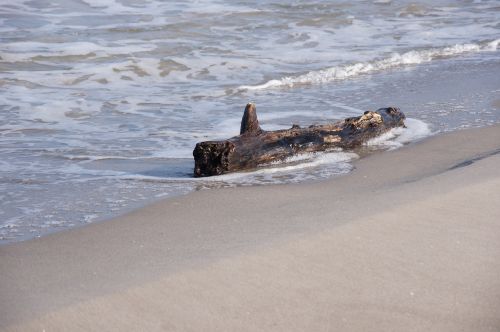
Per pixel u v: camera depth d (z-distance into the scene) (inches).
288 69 2142.0
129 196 1077.8
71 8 2787.9
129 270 715.4
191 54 2278.5
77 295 657.0
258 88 1934.1
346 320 631.2
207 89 1929.1
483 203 890.7
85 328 604.1
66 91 1911.9
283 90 1910.7
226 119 1604.3
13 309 637.3
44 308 633.6
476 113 1528.1
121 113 1690.5
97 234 871.1
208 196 1016.9
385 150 1278.3
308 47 2406.5
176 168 1236.5
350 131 1294.3
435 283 694.5
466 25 2753.4
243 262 716.0
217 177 1146.0
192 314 626.8
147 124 1579.7
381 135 1343.5
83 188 1130.7
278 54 2310.5
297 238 772.0
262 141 1200.2
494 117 1487.5
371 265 721.6
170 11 2785.4
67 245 831.7
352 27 2689.5
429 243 775.1
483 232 809.5
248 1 2982.3
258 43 2437.3
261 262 717.3
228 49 2348.7
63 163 1288.1
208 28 2586.1
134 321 614.5
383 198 917.2
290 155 1215.6
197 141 1427.2
